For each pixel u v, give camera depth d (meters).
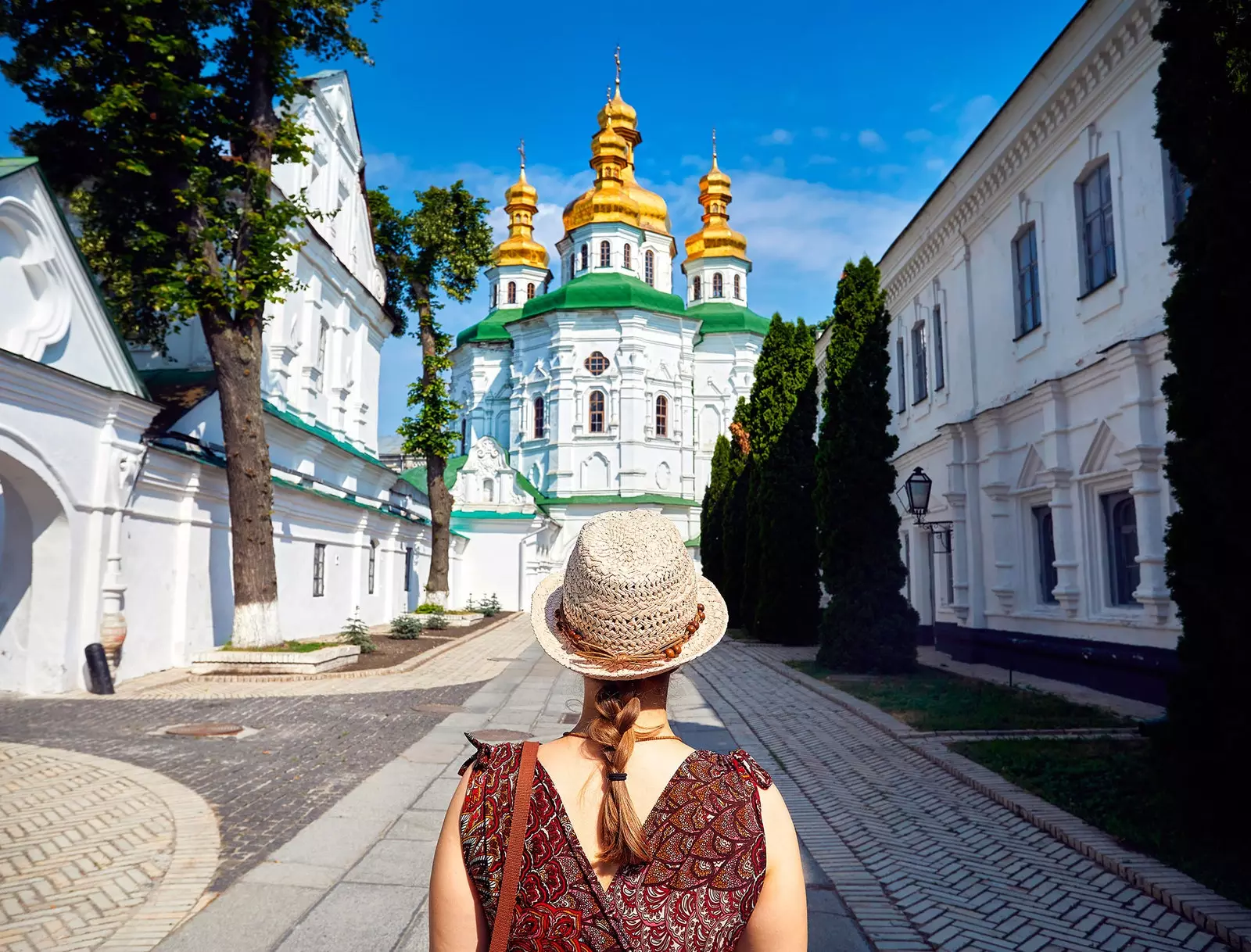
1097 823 6.14
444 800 7.04
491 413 59.69
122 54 13.78
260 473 15.30
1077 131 13.33
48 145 14.62
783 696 13.02
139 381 13.62
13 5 12.84
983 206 16.67
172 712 10.99
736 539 29.19
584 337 51.72
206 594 15.96
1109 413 12.18
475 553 41.41
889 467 15.99
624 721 1.46
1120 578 12.66
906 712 10.91
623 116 58.00
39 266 11.78
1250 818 5.67
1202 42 6.11
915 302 20.80
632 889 1.33
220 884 5.11
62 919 4.55
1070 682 13.32
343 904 4.81
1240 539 5.70
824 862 5.57
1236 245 5.85
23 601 12.26
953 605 17.33
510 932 1.34
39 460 11.58
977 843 5.96
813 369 23.31
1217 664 5.89
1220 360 5.91
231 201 18.47
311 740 9.39
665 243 58.56
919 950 4.26
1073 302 13.52
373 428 30.50
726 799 1.43
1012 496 15.52
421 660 17.39
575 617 1.56
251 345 15.30
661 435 52.31
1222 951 4.28
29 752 8.46
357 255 28.30
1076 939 4.42
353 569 24.75
